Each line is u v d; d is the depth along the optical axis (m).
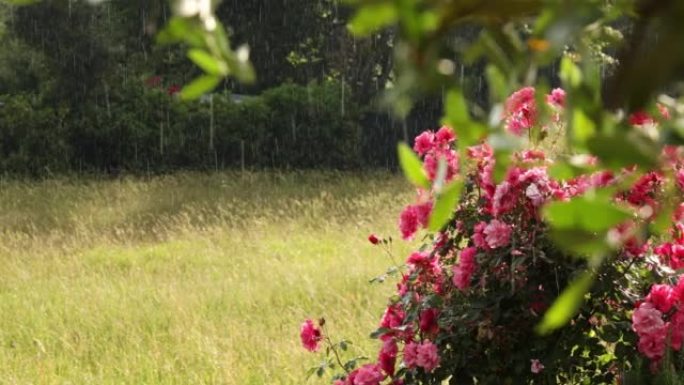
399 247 13.45
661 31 0.59
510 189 4.48
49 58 24.38
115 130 23.91
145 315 10.47
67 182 22.42
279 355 8.43
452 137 4.79
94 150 24.03
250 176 22.64
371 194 18.98
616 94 0.60
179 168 24.25
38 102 24.36
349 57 26.44
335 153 24.67
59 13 24.23
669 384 4.31
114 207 19.16
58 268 13.62
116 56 24.61
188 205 18.95
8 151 23.77
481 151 4.70
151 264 13.84
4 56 26.03
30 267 13.66
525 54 0.72
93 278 12.65
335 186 21.39
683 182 2.70
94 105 24.17
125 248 15.34
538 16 0.67
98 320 10.34
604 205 0.66
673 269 4.65
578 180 4.43
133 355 8.96
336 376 5.24
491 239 4.54
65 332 9.71
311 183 22.45
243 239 15.49
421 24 0.67
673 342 4.41
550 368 4.64
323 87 24.91
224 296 11.24
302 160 24.66
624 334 4.57
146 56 25.23
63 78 24.33
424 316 4.86
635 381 4.45
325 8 26.55
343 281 11.55
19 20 24.58
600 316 4.70
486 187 4.67
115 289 11.87
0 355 9.20
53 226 17.58
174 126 24.23
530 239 4.59
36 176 23.58
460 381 4.85
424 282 5.02
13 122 23.55
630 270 4.62
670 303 4.36
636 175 0.78
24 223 17.84
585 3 0.66
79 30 24.28
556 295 4.65
